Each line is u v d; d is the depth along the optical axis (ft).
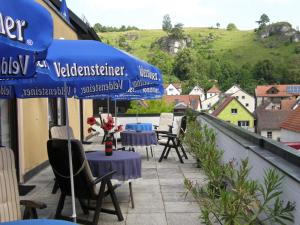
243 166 12.12
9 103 20.18
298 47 333.62
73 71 9.58
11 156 10.86
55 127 20.35
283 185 10.37
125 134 27.78
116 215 14.93
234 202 10.36
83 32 39.83
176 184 20.27
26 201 10.43
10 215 10.38
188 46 375.04
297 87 191.11
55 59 9.37
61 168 13.46
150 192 18.72
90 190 13.42
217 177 13.12
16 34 5.27
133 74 10.60
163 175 22.59
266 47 349.20
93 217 14.90
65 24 33.40
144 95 27.12
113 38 387.75
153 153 31.12
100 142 39.17
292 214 9.67
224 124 23.09
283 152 11.62
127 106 55.93
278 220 9.78
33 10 5.60
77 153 12.94
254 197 10.51
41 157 24.95
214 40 395.55
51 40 5.83
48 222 8.38
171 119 37.52
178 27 392.88
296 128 63.67
